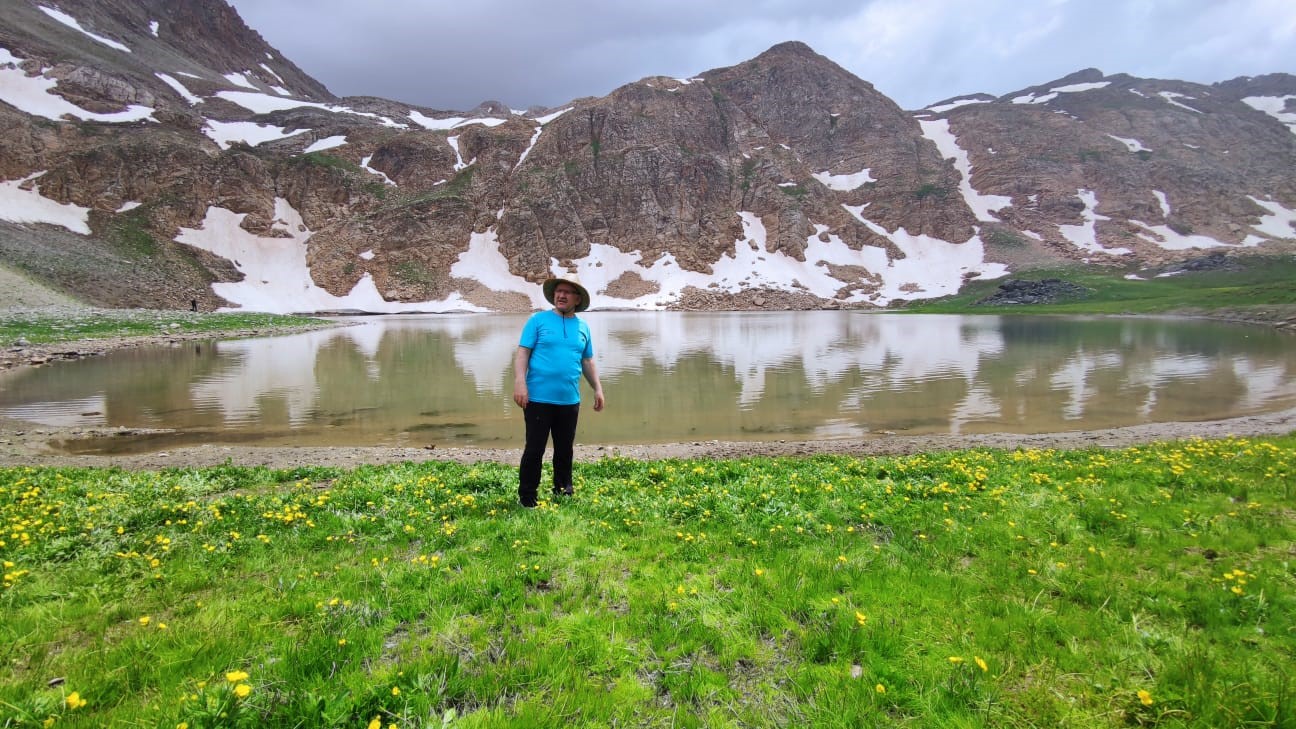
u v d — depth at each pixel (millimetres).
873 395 28344
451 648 4406
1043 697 3816
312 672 3938
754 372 35625
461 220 145250
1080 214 164500
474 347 50531
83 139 121625
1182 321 83625
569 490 9102
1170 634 4500
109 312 63906
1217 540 6504
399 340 57438
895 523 7449
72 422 22484
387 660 4266
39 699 3521
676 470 11680
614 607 5184
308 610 4918
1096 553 6195
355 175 147000
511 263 142500
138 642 4285
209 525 7547
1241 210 164625
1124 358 41156
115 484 10680
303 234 134625
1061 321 87125
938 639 4527
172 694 3656
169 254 110750
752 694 3957
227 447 19141
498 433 21312
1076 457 12430
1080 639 4512
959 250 158500
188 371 35062
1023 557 6156
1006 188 173750
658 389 30047
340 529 7469
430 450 18609
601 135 164875
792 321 91375
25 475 11953
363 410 25031
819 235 159250
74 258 92250
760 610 4977
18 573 5531
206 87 180875
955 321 88938
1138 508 7801
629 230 151125
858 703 3756
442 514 8117
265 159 142375
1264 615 4777
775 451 18156
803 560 6102
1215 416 23281
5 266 72062
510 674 4012
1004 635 4512
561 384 8508
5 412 24031
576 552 6402
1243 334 59938
